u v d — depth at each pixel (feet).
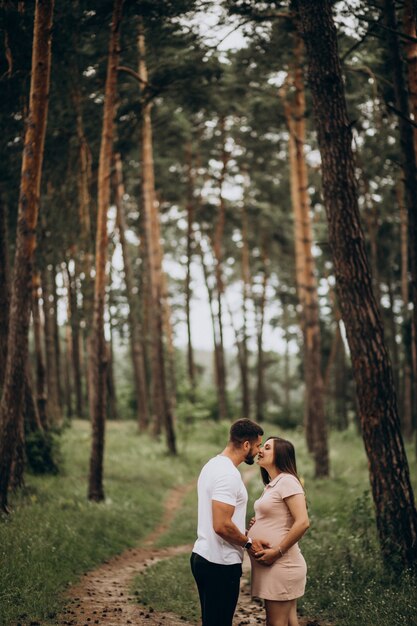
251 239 140.26
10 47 42.68
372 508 34.68
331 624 22.49
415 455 65.46
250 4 40.63
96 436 49.03
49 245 59.77
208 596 16.02
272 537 16.81
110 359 123.54
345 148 28.58
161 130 90.89
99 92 59.36
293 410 176.35
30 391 55.72
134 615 23.75
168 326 115.65
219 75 53.98
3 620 21.21
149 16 45.27
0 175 48.44
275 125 79.00
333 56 28.73
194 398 109.81
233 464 16.29
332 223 28.50
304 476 65.16
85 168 58.49
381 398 27.53
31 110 36.88
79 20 45.73
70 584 27.84
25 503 39.99
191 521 46.85
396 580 25.53
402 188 85.56
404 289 98.63
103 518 41.22
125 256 102.83
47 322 90.12
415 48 33.30
